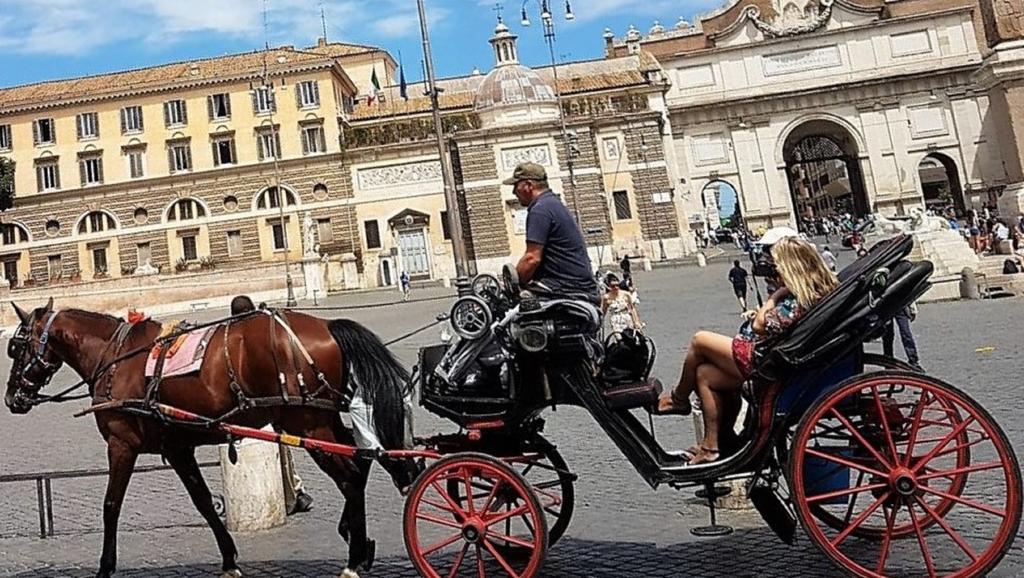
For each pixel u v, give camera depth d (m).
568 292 6.24
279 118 66.88
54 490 11.46
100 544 8.66
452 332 6.66
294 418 6.75
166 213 66.75
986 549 5.87
